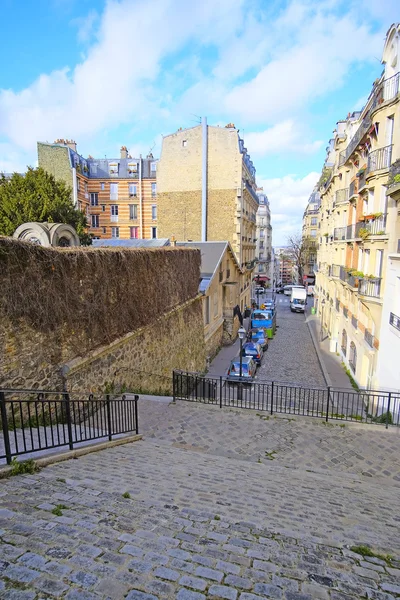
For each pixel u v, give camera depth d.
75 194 35.19
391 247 13.07
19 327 6.70
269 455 8.00
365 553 3.35
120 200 40.06
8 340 6.47
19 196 17.34
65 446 6.12
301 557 3.12
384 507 5.20
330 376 18.78
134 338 11.03
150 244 22.47
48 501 3.72
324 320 30.48
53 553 2.70
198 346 18.11
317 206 62.44
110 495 4.14
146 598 2.27
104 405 9.26
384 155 13.77
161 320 13.05
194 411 10.33
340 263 23.00
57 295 7.62
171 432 8.94
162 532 3.29
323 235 32.97
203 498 4.55
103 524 3.29
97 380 9.04
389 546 3.61
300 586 2.62
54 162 35.09
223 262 24.02
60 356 7.76
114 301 9.85
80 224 19.53
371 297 14.26
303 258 64.25
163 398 11.22
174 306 14.42
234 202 29.12
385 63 14.13
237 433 9.04
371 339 14.84
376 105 14.72
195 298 17.08
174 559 2.81
